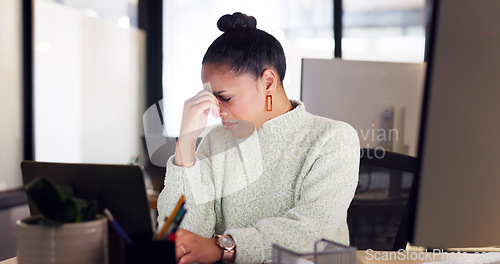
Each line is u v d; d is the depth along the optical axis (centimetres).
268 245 112
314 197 123
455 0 73
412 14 410
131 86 512
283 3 460
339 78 105
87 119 464
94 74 472
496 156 75
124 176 91
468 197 77
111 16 490
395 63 99
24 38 405
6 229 372
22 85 405
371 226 125
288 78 169
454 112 76
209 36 508
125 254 81
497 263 96
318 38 450
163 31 524
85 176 94
